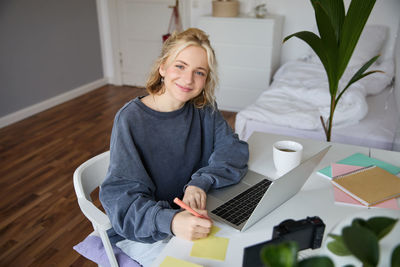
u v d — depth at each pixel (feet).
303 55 12.64
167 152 3.99
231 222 3.24
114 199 3.46
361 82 9.02
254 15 11.76
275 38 11.55
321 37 4.83
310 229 2.66
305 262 1.61
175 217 3.12
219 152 4.25
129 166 3.59
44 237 6.44
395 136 6.89
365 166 4.12
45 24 12.14
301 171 3.30
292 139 4.97
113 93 14.44
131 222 3.30
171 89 3.72
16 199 7.52
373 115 7.92
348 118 7.36
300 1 11.97
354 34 4.74
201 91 4.15
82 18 13.74
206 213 3.25
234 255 2.86
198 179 3.78
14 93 11.48
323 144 4.81
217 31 11.77
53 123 11.45
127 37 14.65
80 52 13.96
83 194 3.67
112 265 3.63
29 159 9.15
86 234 6.53
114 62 15.17
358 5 4.54
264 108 7.95
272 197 3.10
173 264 2.72
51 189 7.88
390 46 11.36
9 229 6.63
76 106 12.96
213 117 4.42
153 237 3.24
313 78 9.37
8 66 11.11
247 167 4.20
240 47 11.72
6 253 6.06
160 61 3.79
